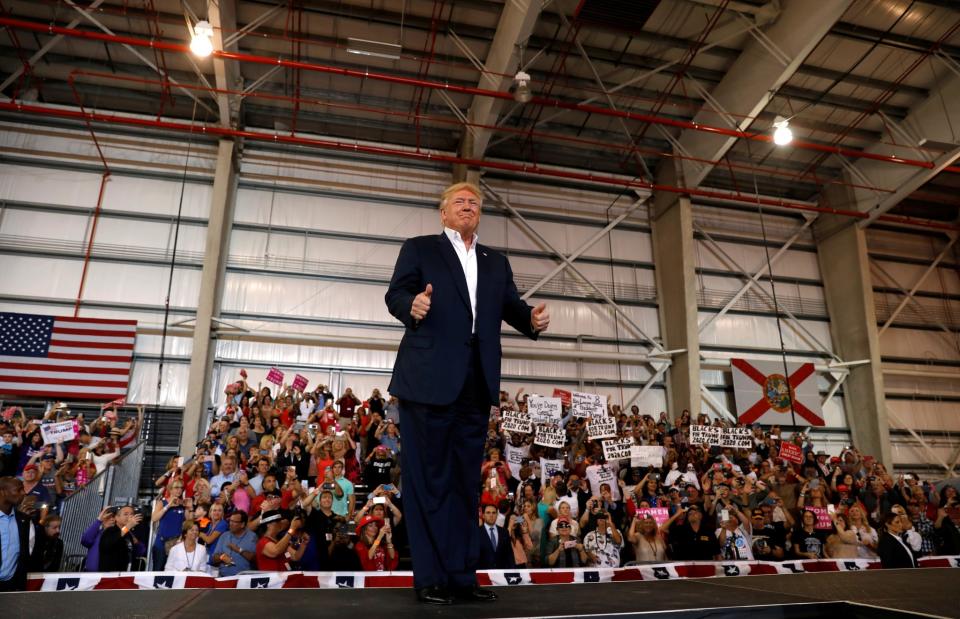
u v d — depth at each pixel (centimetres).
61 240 1316
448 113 1508
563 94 1471
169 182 1397
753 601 151
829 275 1725
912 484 1146
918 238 1814
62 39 1286
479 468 204
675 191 1569
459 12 1263
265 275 1411
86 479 898
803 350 1669
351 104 1459
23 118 1362
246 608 146
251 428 1094
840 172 1714
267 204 1451
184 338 1325
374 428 1106
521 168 1476
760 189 1755
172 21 1254
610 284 1600
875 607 141
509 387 1470
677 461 1128
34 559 552
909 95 1477
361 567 677
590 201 1647
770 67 1301
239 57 1172
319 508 713
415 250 219
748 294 1677
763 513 870
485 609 146
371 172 1527
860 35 1303
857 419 1614
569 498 896
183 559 640
